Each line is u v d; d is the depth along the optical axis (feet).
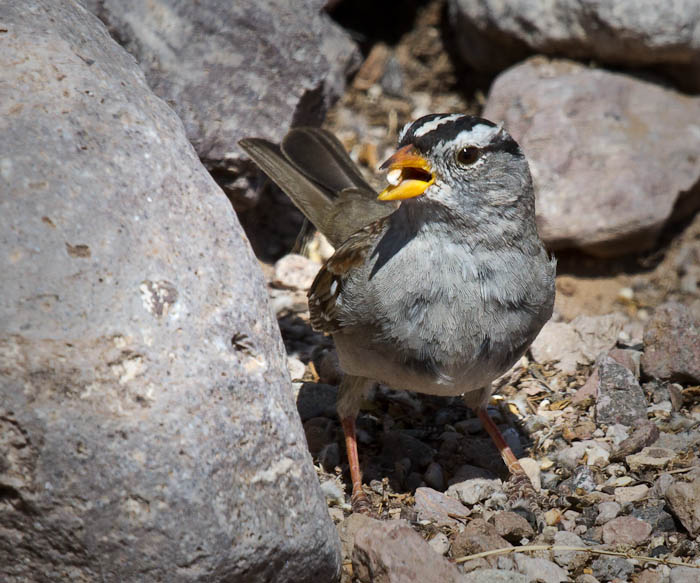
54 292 19.12
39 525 18.78
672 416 31.83
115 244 19.98
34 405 18.58
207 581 19.30
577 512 27.68
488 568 24.44
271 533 20.16
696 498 25.70
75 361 18.86
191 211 21.54
